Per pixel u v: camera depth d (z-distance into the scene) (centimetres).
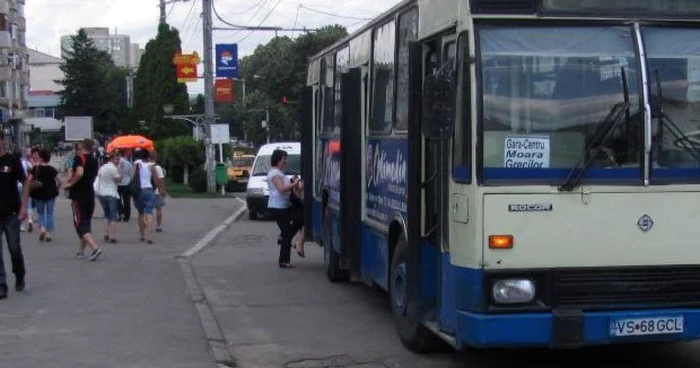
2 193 1067
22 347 804
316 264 1473
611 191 606
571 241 604
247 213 2638
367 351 815
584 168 602
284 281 1268
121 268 1355
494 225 598
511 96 607
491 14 608
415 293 725
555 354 786
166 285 1182
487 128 602
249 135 8475
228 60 3728
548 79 611
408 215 729
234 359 779
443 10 671
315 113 1395
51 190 1745
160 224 2034
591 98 612
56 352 785
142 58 6450
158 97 6047
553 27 615
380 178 895
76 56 10169
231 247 1762
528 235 600
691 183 615
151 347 808
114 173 1759
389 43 864
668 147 615
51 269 1335
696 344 823
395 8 838
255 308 1048
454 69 635
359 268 1011
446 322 664
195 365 742
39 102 12675
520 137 605
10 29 7306
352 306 1057
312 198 1401
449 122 616
